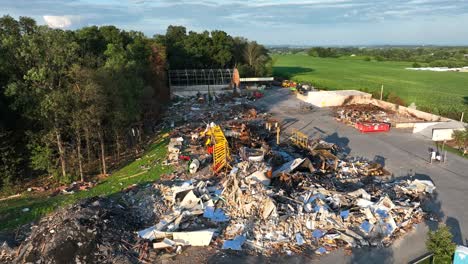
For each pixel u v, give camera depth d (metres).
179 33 104.06
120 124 38.97
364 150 40.91
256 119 56.25
